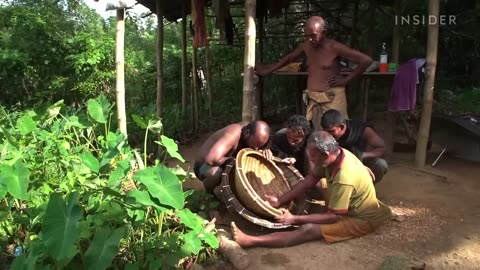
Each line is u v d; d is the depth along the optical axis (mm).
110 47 10797
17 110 9664
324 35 4910
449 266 3291
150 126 4367
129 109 9180
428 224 3936
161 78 7094
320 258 3379
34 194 3672
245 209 3586
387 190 4773
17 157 3826
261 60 9070
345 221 3602
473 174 5297
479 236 3711
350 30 10289
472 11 9391
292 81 9836
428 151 6254
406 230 3828
